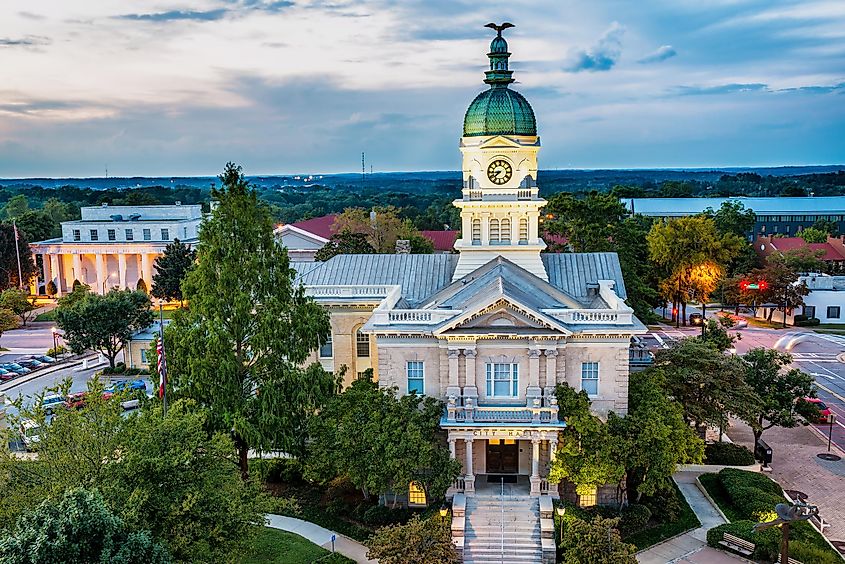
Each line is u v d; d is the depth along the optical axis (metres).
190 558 37.03
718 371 62.22
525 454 57.72
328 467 54.09
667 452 51.84
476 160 67.62
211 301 54.88
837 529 53.56
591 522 47.12
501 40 67.31
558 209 101.56
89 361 101.19
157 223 149.00
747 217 160.38
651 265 119.19
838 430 74.19
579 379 56.09
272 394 54.19
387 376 57.47
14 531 32.28
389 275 75.12
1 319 114.50
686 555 49.81
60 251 150.88
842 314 126.44
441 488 51.91
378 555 43.97
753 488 56.66
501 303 54.66
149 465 37.69
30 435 39.91
